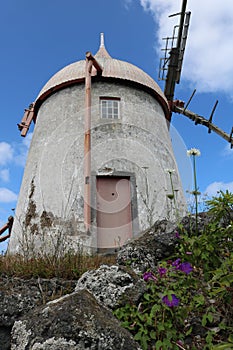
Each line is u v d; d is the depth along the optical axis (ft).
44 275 15.19
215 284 11.99
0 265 16.14
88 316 10.12
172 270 11.74
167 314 10.78
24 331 10.32
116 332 9.95
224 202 12.24
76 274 15.35
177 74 53.21
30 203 35.27
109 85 40.45
